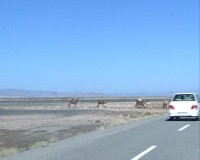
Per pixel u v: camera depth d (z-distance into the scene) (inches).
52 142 770.2
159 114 1791.3
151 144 674.8
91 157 542.6
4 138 925.8
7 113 2137.1
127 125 1132.5
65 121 1485.0
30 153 603.2
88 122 1419.8
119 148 631.2
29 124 1347.2
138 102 2787.9
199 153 567.8
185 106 1211.2
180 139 742.5
